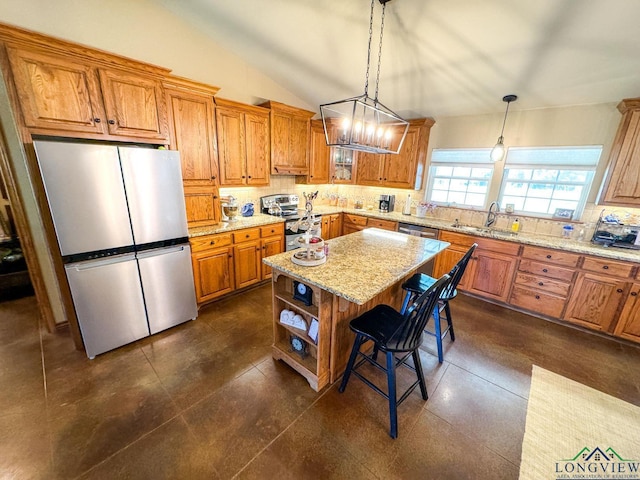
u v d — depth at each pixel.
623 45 1.92
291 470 1.41
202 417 1.70
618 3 1.61
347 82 3.28
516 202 3.50
